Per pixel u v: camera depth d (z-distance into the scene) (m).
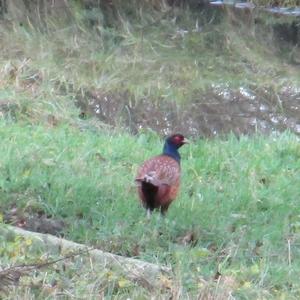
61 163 23.70
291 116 33.78
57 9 50.41
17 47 40.06
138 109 33.31
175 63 41.06
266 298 16.05
